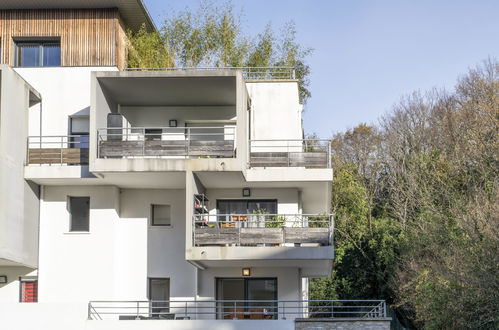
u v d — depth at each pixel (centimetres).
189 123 2745
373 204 4622
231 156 2481
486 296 2455
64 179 2514
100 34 2728
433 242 3062
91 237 2586
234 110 2728
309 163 2564
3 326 2298
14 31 2727
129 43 3177
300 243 2420
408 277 3375
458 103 4416
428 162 4172
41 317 2298
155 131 2730
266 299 2606
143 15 2911
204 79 2459
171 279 2623
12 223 2395
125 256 2639
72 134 2672
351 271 4153
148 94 2603
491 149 3506
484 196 2989
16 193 2436
